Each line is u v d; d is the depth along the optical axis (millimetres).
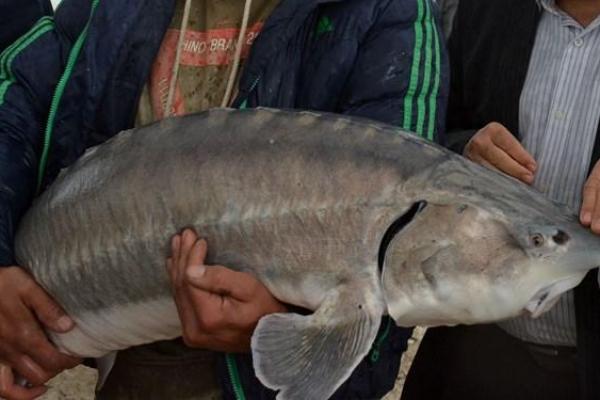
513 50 1890
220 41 1667
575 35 1828
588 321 1788
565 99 1824
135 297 1569
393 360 1618
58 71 1698
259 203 1457
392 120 1555
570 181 1820
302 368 1389
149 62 1655
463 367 2035
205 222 1483
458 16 2000
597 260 1381
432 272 1376
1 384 1675
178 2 1695
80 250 1593
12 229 1667
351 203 1418
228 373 1630
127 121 1670
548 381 1930
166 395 1739
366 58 1580
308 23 1605
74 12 1705
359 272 1410
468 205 1383
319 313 1407
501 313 1379
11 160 1671
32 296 1631
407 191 1405
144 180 1538
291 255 1439
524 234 1369
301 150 1458
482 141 1795
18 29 2182
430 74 1577
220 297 1451
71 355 1680
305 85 1604
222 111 1534
